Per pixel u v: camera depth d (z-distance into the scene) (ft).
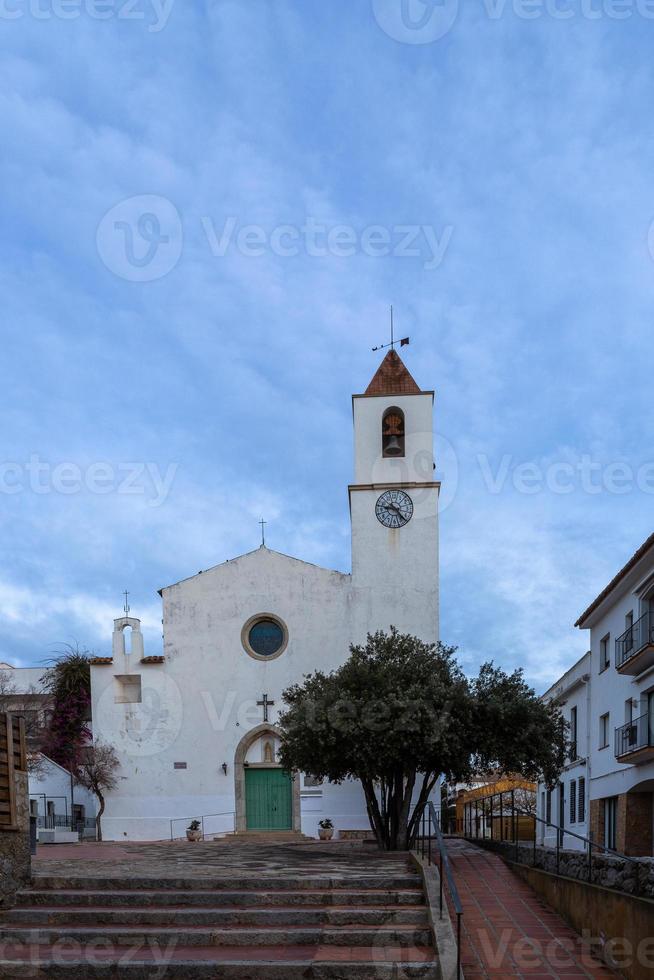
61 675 130.31
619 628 89.92
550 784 83.61
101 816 105.60
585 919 34.86
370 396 112.27
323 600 109.29
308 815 103.09
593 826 97.86
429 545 108.06
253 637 109.50
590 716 100.73
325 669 107.45
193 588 110.63
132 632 109.91
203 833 103.60
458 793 147.64
